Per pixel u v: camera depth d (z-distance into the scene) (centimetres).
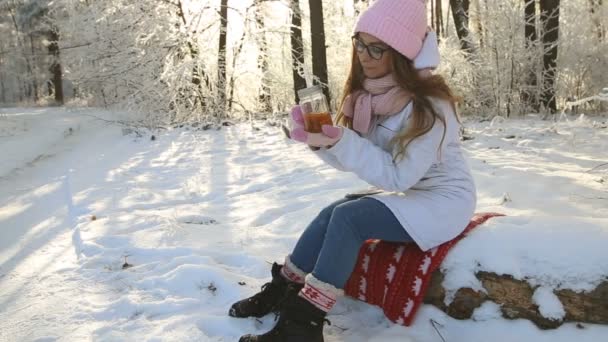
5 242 405
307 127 211
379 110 226
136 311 260
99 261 332
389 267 239
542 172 492
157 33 1080
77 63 1484
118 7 1101
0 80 3203
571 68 1068
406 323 232
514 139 726
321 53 1147
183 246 344
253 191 513
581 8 1119
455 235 232
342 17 1325
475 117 1010
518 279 223
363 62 226
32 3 2394
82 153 867
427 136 212
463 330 227
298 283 244
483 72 1013
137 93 1094
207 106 1123
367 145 214
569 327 218
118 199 498
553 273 220
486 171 509
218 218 421
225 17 1137
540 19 1020
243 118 1163
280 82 1201
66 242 391
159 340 231
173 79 1005
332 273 215
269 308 245
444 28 1301
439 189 229
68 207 505
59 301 278
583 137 714
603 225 231
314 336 212
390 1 217
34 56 2750
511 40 1003
